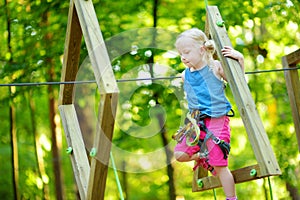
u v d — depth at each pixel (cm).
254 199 1644
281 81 1545
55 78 1412
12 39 1414
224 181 534
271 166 502
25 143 1605
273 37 1498
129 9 1370
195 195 1662
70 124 636
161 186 1683
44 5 1388
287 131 1552
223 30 567
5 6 1438
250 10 1414
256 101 1538
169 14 1376
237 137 1556
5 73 1408
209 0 1391
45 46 1387
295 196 1605
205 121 536
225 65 541
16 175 1603
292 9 1475
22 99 1450
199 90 540
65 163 1634
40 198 1596
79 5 565
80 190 588
